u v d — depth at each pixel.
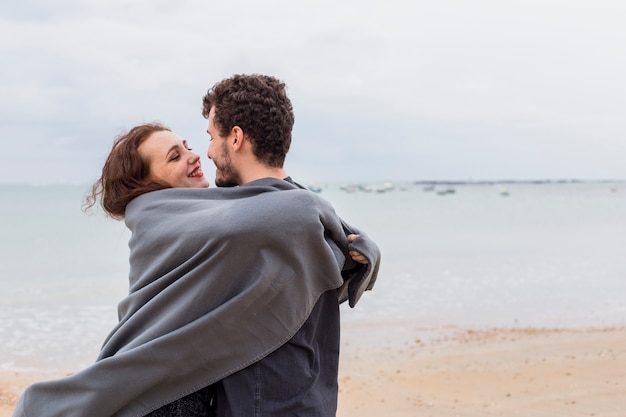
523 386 8.41
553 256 26.20
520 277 20.02
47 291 17.91
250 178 2.30
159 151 2.40
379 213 67.12
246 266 2.07
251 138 2.27
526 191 198.00
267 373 2.12
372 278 2.52
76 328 12.98
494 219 56.00
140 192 2.37
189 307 2.08
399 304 15.32
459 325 12.91
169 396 2.10
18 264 24.77
